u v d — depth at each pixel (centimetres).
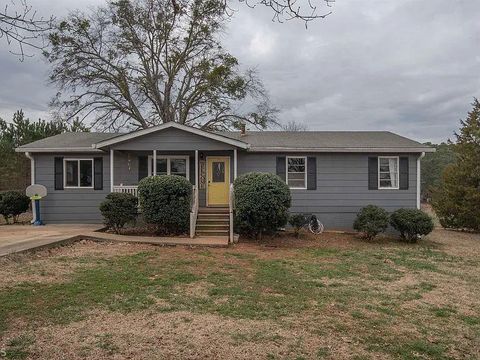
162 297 677
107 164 1695
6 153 2403
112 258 983
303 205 1678
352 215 1680
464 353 490
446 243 1540
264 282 813
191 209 1390
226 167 1719
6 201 1678
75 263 908
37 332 502
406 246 1396
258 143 1703
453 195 1952
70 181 1698
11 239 1120
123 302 639
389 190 1670
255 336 512
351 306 671
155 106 2702
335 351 475
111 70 2572
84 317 563
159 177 1365
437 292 789
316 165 1678
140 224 1516
